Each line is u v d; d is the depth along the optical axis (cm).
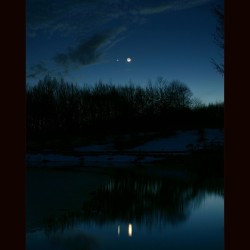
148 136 3997
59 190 1275
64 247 591
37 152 3322
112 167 2255
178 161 2512
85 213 872
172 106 4806
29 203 1012
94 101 4988
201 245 606
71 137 4381
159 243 619
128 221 789
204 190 1269
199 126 4438
